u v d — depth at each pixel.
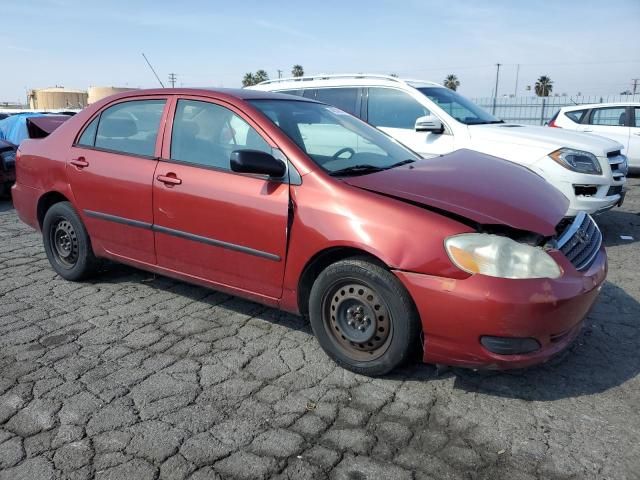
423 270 2.82
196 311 4.15
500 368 2.79
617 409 2.90
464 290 2.72
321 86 7.59
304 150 3.39
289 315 4.09
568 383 3.15
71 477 2.36
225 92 3.87
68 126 4.58
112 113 4.30
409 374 3.23
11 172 8.98
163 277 4.87
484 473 2.40
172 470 2.41
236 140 3.60
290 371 3.26
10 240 6.29
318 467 2.43
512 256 2.74
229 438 2.63
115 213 4.13
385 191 3.08
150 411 2.85
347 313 3.17
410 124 6.89
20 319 3.98
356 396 3.00
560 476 2.39
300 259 3.23
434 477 2.38
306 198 3.20
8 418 2.78
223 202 3.50
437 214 2.91
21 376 3.19
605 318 4.06
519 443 2.61
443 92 7.20
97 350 3.52
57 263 4.79
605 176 6.05
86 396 2.98
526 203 3.09
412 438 2.64
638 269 5.29
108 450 2.54
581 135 6.57
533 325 2.71
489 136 6.30
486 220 2.82
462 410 2.88
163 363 3.35
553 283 2.74
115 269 5.05
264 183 3.37
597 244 3.41
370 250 2.94
